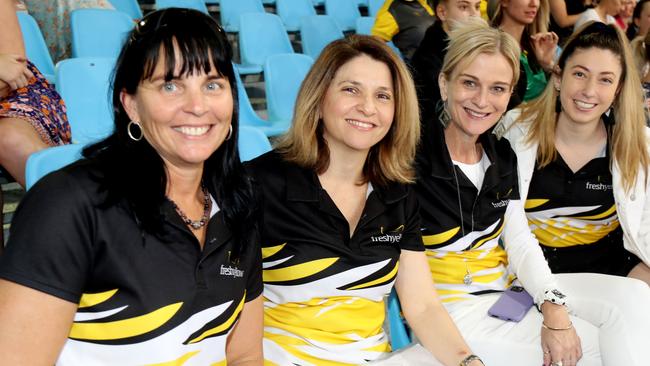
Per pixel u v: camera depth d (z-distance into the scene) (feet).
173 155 3.91
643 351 5.61
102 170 3.74
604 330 5.97
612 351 5.74
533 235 6.82
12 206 8.84
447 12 10.36
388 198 5.42
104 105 9.04
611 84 6.79
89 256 3.61
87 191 3.62
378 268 5.36
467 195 6.28
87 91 8.97
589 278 6.58
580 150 7.16
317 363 5.21
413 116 5.42
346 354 5.28
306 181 5.22
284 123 11.28
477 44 6.13
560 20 16.89
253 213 4.42
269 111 11.65
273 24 14.67
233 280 4.22
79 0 11.77
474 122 6.25
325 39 15.15
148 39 3.70
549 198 7.19
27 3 11.53
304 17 15.05
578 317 6.31
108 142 3.91
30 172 5.20
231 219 4.23
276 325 5.30
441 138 6.27
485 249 6.53
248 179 4.40
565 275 6.73
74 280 3.55
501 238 6.90
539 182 7.16
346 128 5.12
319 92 5.20
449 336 5.47
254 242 4.47
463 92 6.23
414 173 5.79
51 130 7.27
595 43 6.79
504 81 6.15
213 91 3.89
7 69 6.93
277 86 11.83
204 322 4.06
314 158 5.26
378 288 5.40
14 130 6.86
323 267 5.18
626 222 7.12
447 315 5.62
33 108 7.11
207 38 3.77
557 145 7.18
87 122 8.89
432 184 6.22
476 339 6.03
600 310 6.13
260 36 14.42
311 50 14.89
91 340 3.77
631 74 6.84
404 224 5.57
